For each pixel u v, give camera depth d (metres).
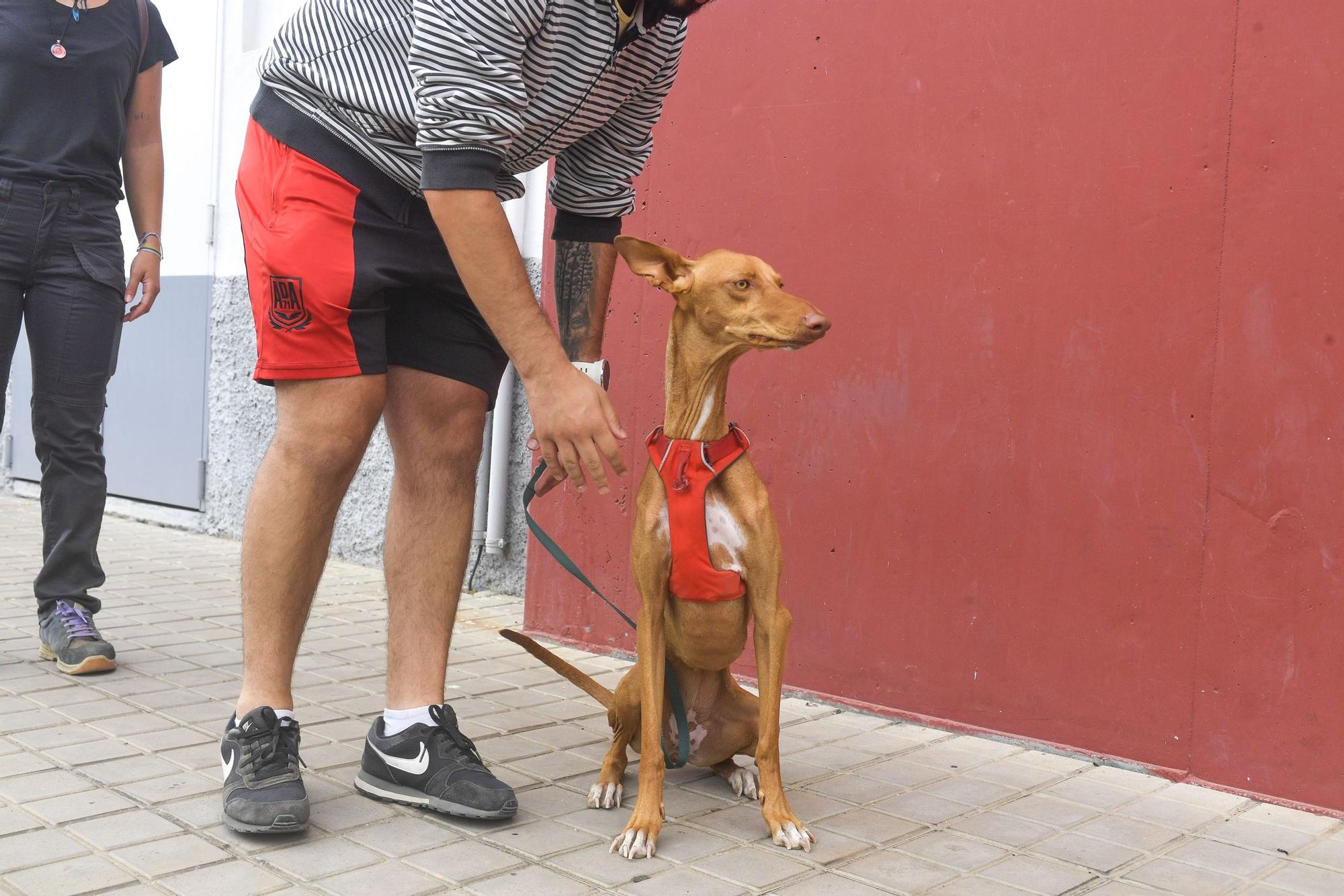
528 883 2.12
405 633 2.57
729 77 3.60
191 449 6.41
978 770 2.90
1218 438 2.78
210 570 5.26
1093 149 2.96
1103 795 2.73
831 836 2.41
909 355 3.27
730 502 2.38
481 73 2.04
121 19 3.53
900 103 3.27
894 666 3.33
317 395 2.37
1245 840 2.46
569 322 2.74
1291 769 2.69
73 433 3.49
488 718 3.21
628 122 2.59
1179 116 2.83
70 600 3.55
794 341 2.31
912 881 2.18
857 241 3.36
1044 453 3.05
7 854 2.17
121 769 2.65
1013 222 3.08
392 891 2.07
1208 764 2.81
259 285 2.35
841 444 3.41
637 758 2.90
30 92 3.36
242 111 6.04
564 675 2.74
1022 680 3.10
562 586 4.09
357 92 2.29
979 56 3.13
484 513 5.02
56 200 3.39
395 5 2.28
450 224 2.07
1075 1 2.97
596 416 2.13
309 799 2.52
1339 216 2.61
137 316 3.73
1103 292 2.95
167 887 2.04
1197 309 2.81
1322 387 2.63
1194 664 2.83
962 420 3.18
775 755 2.41
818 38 3.42
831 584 3.45
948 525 3.22
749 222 3.58
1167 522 2.86
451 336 2.56
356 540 5.66
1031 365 3.07
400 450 2.60
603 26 2.19
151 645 3.87
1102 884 2.20
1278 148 2.69
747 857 2.28
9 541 5.89
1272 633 2.71
